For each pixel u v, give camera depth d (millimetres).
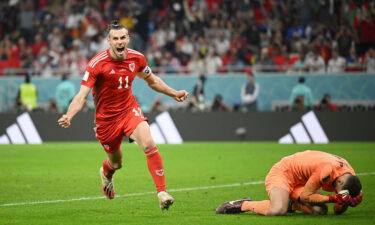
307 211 14703
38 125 42406
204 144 39469
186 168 26406
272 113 40719
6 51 51688
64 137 42344
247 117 41062
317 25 49125
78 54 51188
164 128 41688
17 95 45500
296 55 47531
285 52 47781
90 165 27938
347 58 46188
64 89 44438
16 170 25984
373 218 14195
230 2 52906
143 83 44656
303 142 40156
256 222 13750
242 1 52719
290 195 14523
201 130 41438
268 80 43219
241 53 48844
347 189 13484
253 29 50188
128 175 23969
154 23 53688
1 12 55625
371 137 39469
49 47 52625
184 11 53781
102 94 15289
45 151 35156
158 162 14633
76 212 15656
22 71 46938
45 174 24516
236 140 41094
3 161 29766
